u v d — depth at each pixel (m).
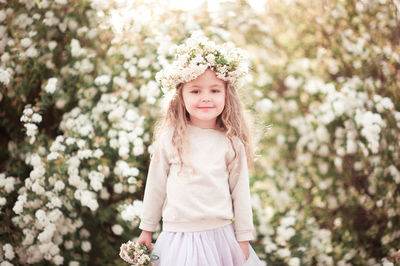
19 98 2.65
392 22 2.89
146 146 2.46
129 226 2.29
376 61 2.76
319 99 2.62
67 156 2.43
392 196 2.63
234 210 1.68
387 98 2.65
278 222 2.45
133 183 2.36
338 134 2.55
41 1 2.66
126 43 2.59
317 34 2.70
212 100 1.60
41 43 2.67
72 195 2.39
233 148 1.67
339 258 2.49
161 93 2.47
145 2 2.68
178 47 1.65
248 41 2.66
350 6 2.81
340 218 2.54
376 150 2.50
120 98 2.50
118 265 2.42
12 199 2.52
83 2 2.66
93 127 2.48
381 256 2.62
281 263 2.37
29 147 2.55
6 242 2.47
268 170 2.52
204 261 1.53
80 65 2.58
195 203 1.58
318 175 2.55
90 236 2.45
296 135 2.57
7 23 2.72
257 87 2.60
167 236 1.62
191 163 1.61
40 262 2.41
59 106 2.58
